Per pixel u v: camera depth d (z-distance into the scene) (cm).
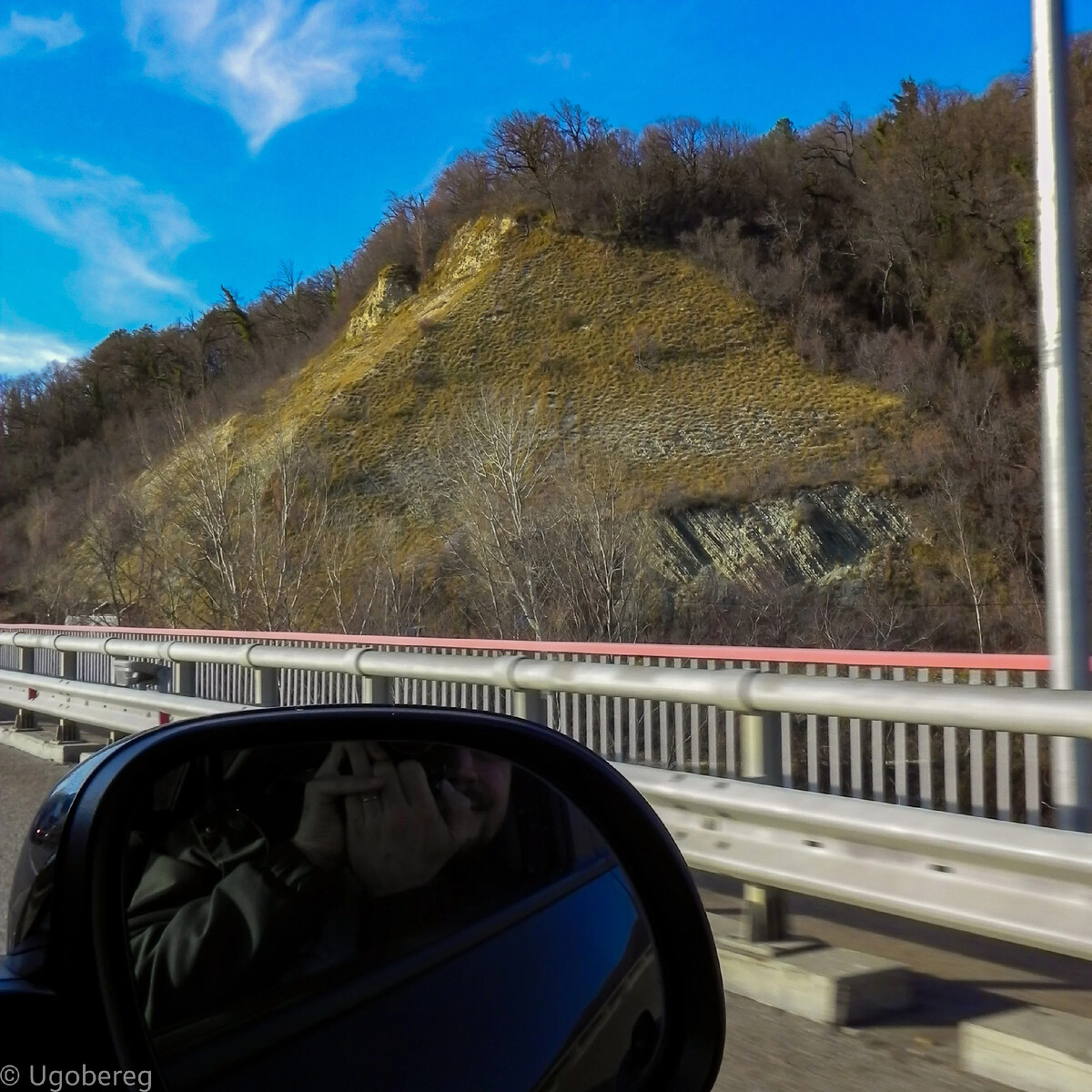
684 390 5503
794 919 534
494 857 259
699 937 286
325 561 3222
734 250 6372
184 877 211
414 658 702
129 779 211
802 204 7144
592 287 6350
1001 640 3812
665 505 4394
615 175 6969
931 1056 389
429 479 4766
